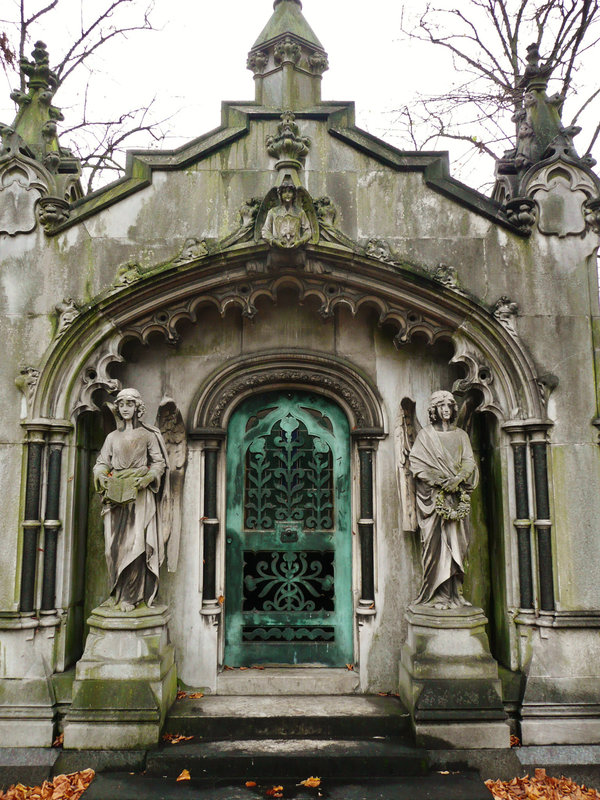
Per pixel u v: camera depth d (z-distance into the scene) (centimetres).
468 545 529
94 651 484
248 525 588
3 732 476
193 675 545
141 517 507
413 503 557
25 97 580
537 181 561
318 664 570
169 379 584
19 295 537
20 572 504
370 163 565
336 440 598
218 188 559
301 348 589
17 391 527
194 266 536
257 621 577
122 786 431
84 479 563
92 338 538
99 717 468
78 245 545
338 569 583
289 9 606
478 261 552
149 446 521
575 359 538
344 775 450
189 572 559
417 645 495
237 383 582
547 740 486
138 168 562
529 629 511
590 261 552
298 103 583
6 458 518
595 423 527
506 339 538
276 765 451
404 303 556
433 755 462
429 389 586
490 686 482
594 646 504
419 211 559
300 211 530
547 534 514
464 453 518
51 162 561
